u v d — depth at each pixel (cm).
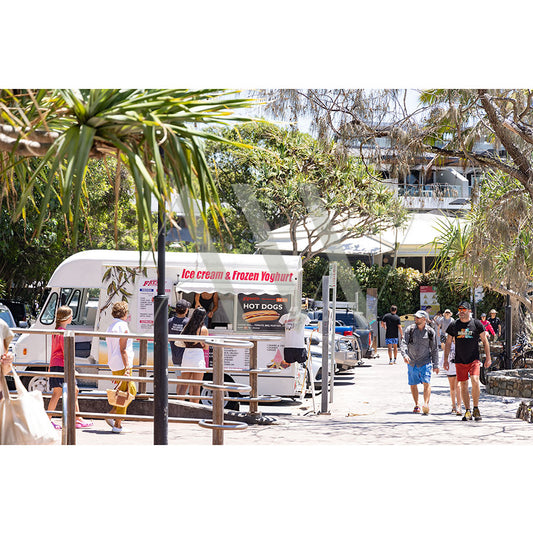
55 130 425
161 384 589
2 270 2641
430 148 1216
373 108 1179
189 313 1208
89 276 1230
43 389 1197
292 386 1201
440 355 1930
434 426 1042
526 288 1412
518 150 1172
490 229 1206
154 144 371
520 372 1505
